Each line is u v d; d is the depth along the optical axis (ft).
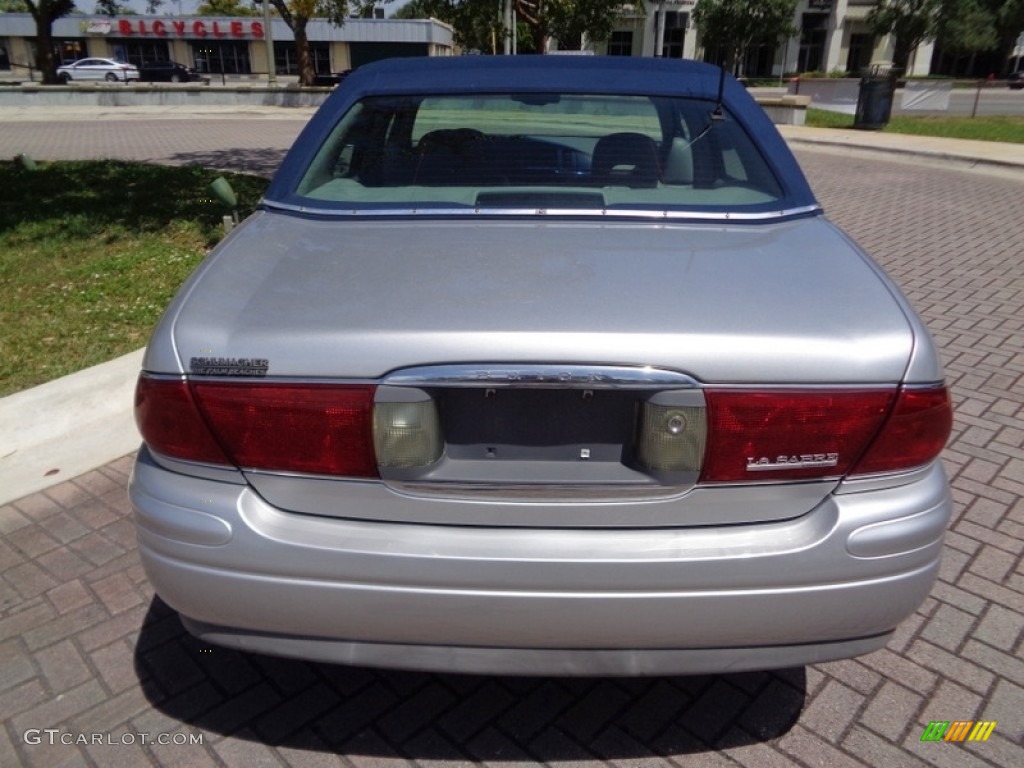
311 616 6.30
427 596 6.12
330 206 8.73
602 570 6.01
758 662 6.44
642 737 7.63
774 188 9.04
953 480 12.21
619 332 5.97
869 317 6.40
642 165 9.18
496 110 9.71
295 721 7.82
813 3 164.55
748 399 5.97
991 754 7.42
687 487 6.16
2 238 22.93
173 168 34.99
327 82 124.06
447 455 6.24
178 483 6.40
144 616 9.24
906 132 60.44
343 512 6.32
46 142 51.42
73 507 11.39
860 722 7.79
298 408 6.06
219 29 170.71
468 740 7.61
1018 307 20.33
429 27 159.63
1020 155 46.19
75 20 169.17
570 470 6.21
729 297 6.59
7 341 15.76
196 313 6.53
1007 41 155.02
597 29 80.07
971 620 9.18
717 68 10.60
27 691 8.17
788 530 6.24
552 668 6.40
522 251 7.50
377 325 6.11
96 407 13.30
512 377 5.86
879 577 6.24
